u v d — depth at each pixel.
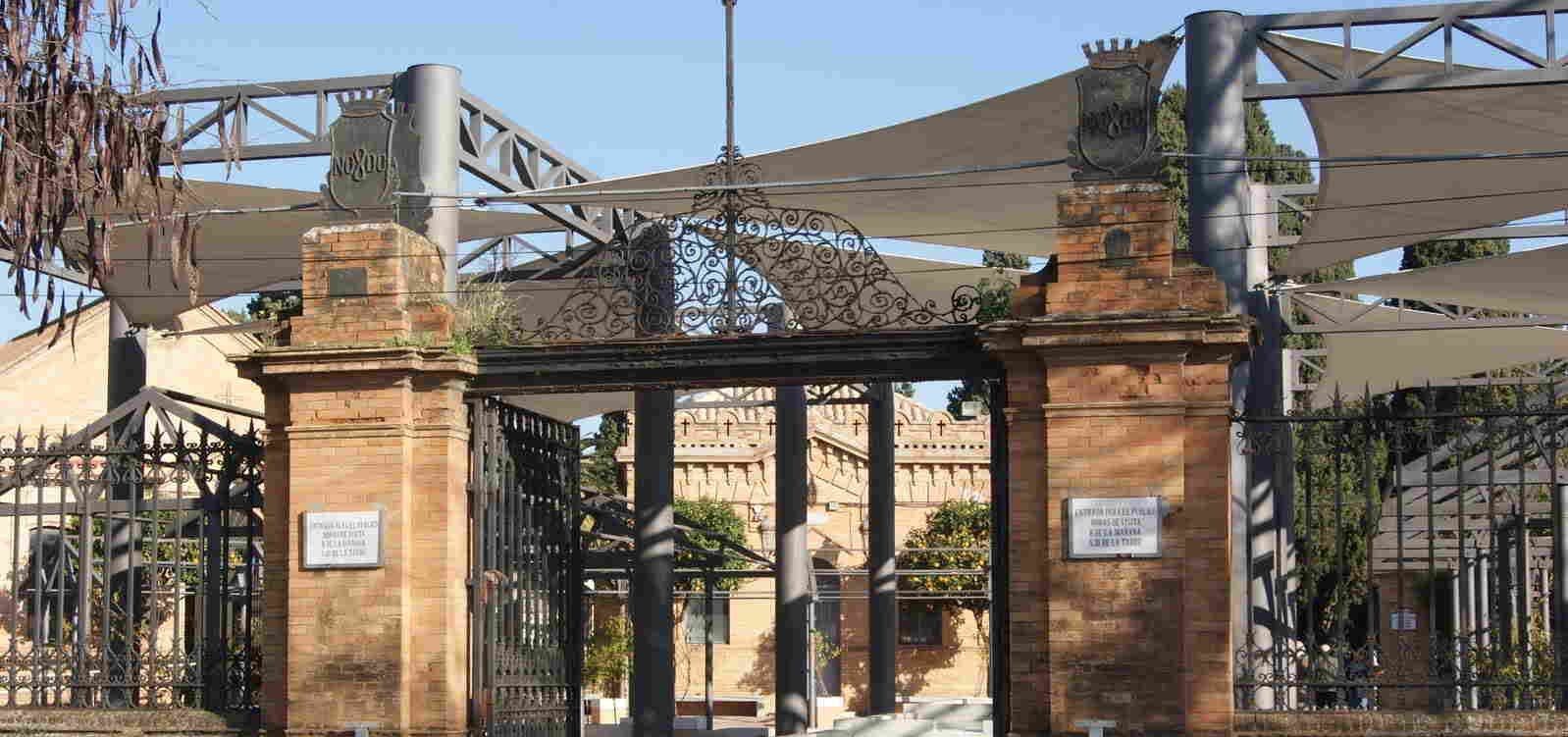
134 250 21.09
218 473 16.06
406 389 15.09
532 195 16.67
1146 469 13.73
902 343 14.62
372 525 14.93
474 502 15.36
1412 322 27.22
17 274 10.79
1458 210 22.19
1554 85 17.09
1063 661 13.69
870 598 25.44
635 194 16.36
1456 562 25.48
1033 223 23.59
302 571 15.06
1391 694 15.70
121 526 19.23
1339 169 20.33
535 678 16.27
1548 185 21.16
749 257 15.04
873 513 25.44
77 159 11.00
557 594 16.95
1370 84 15.69
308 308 15.32
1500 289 23.31
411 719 14.88
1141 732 13.52
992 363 14.46
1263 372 19.36
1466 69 17.64
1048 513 13.86
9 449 16.17
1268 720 13.81
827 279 14.91
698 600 39.69
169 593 27.31
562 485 17.25
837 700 35.97
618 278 15.32
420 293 15.27
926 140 19.61
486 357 15.32
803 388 23.83
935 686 39.53
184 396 16.38
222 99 18.69
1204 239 15.44
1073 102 18.67
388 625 14.86
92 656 16.59
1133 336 13.74
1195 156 15.35
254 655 16.78
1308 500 14.41
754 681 39.22
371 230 15.28
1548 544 22.66
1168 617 13.58
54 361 32.41
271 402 15.54
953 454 40.06
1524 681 13.94
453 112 17.66
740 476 40.03
